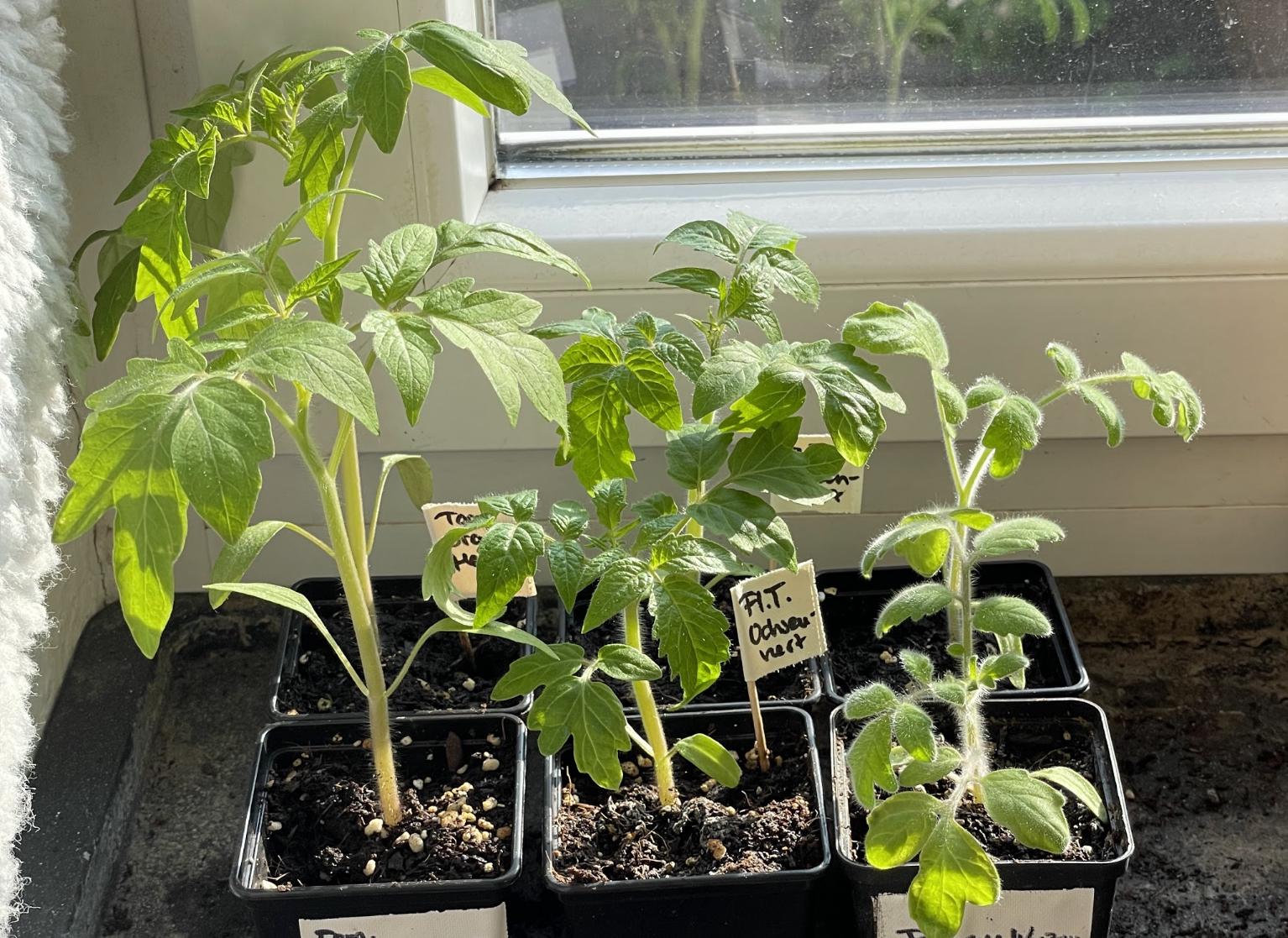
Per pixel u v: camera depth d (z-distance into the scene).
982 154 1.17
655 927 0.87
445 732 0.99
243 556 0.82
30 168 0.84
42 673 1.08
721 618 0.76
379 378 1.12
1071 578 1.27
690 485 0.83
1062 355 0.91
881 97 1.15
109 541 1.20
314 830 0.92
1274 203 1.09
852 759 0.81
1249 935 0.95
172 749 1.14
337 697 1.04
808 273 0.85
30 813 0.98
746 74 1.14
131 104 1.07
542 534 0.76
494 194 1.14
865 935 0.88
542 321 1.12
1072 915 0.85
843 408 0.75
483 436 1.16
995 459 0.84
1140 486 1.21
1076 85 1.14
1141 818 1.05
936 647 1.09
